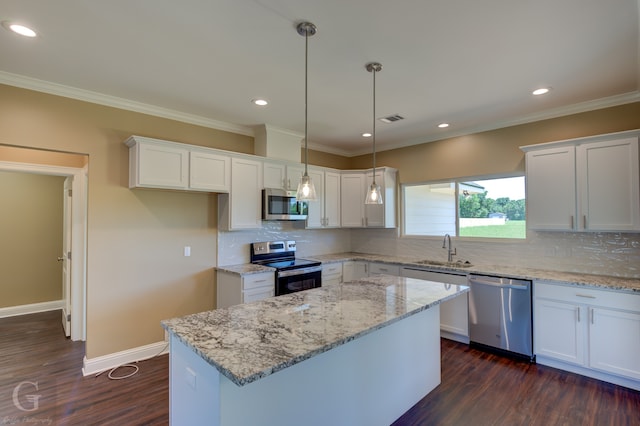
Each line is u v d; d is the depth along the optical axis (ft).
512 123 12.56
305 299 7.46
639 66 8.26
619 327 8.84
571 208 10.34
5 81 8.64
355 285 8.98
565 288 9.75
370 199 8.69
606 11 6.08
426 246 15.16
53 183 17.06
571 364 9.71
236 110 11.56
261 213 13.10
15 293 16.05
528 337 10.43
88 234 9.96
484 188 13.65
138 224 10.89
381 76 8.91
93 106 10.06
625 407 8.00
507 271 11.46
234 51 7.58
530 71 8.59
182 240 11.91
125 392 8.82
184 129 12.02
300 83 9.31
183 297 11.89
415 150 15.65
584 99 10.50
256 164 12.94
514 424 7.42
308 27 6.61
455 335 12.39
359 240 17.92
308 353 4.50
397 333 7.40
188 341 4.91
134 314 10.76
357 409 6.37
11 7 5.89
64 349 11.76
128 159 10.70
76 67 8.30
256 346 4.72
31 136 9.02
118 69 8.43
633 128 10.09
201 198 12.46
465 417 7.68
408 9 6.06
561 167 10.55
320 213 15.52
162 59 7.93
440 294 7.92
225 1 5.80
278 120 12.71
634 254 10.10
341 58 7.91
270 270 12.23
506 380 9.35
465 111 11.63
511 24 6.53
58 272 17.17
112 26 6.55
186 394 5.24
